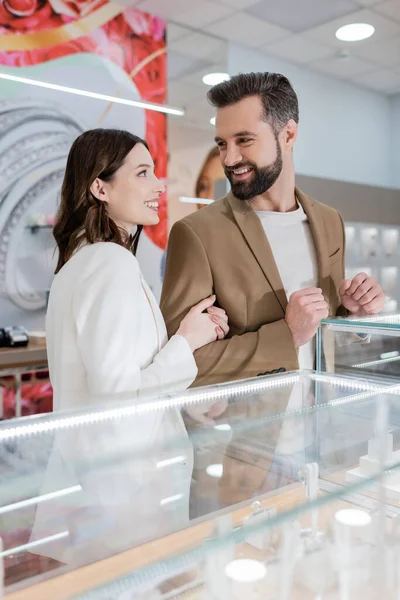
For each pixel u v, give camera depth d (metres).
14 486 0.68
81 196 1.25
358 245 3.91
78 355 1.12
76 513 0.65
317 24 4.03
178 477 0.74
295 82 4.88
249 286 1.51
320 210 1.67
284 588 0.62
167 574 0.58
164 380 1.17
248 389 1.06
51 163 3.53
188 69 4.14
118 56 3.78
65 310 1.13
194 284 1.51
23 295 3.46
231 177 1.52
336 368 1.30
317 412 0.97
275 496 0.74
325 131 5.15
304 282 1.60
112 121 3.77
